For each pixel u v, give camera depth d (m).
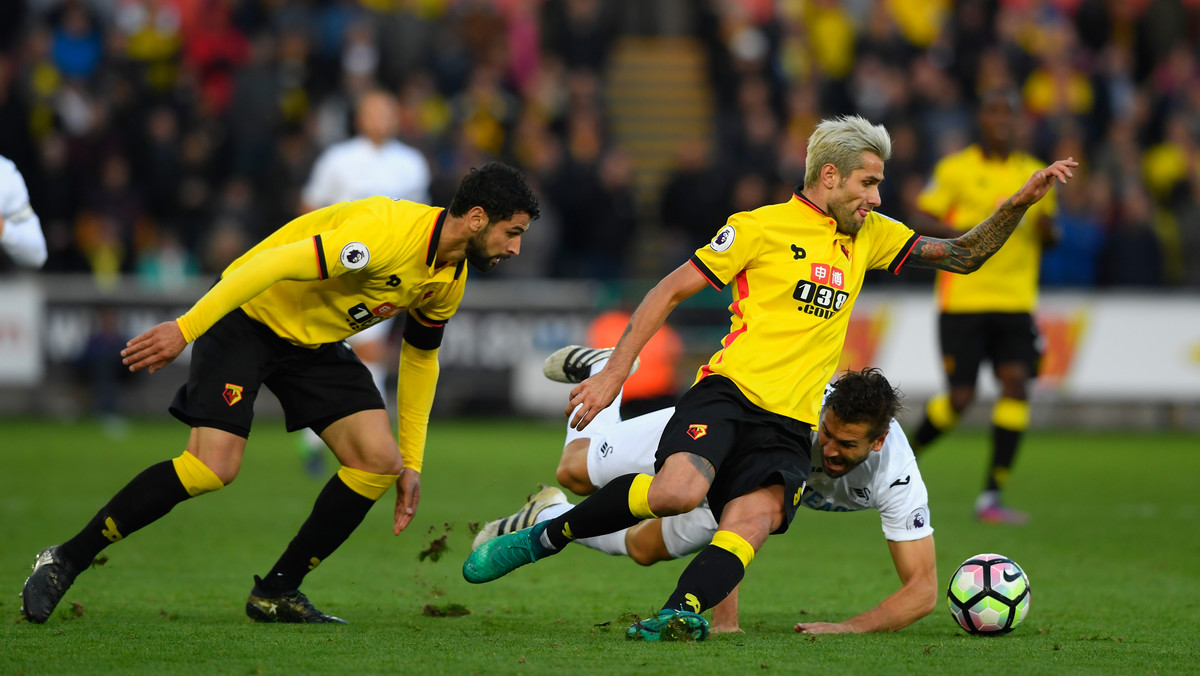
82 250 53.62
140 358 14.73
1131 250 54.25
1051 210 29.31
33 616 15.83
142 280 53.34
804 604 19.45
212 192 55.31
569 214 54.56
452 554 24.25
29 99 54.91
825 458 16.14
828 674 13.34
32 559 22.20
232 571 21.66
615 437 17.55
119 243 53.47
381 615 17.89
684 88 66.69
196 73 60.88
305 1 61.00
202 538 25.36
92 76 59.22
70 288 50.66
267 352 16.39
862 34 63.62
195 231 54.31
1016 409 29.38
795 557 24.34
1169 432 54.03
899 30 64.06
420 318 16.83
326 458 41.19
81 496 30.84
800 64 64.81
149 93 56.91
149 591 19.58
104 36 60.78
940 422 30.16
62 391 52.44
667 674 13.16
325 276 15.42
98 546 16.12
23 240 18.84
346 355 17.08
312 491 32.88
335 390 16.75
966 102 62.44
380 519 28.78
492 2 67.12
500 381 51.78
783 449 15.65
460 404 54.22
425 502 31.16
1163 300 52.81
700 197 54.72
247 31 61.22
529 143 56.56
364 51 57.62
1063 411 55.00
